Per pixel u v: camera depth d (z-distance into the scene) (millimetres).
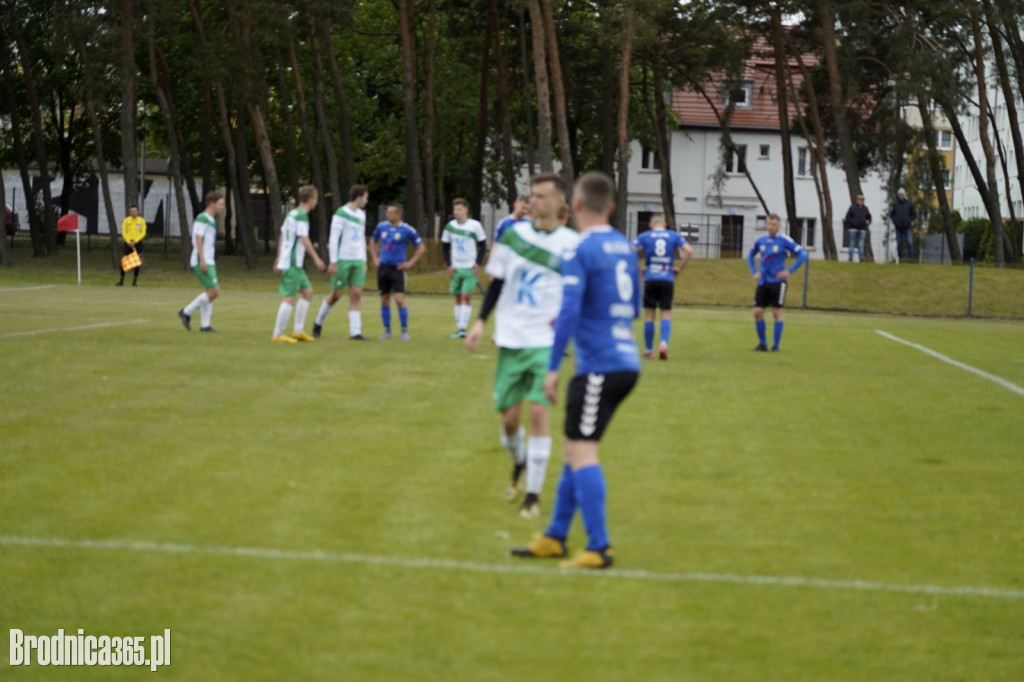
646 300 28859
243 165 76625
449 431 16594
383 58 91250
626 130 65625
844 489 13461
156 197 130625
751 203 115688
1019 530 11727
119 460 14023
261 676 7422
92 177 105625
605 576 9711
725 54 73500
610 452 15414
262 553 10133
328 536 10750
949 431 18062
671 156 115500
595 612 8766
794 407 20172
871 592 9461
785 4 71688
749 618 8727
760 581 9656
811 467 14734
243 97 68625
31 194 83375
